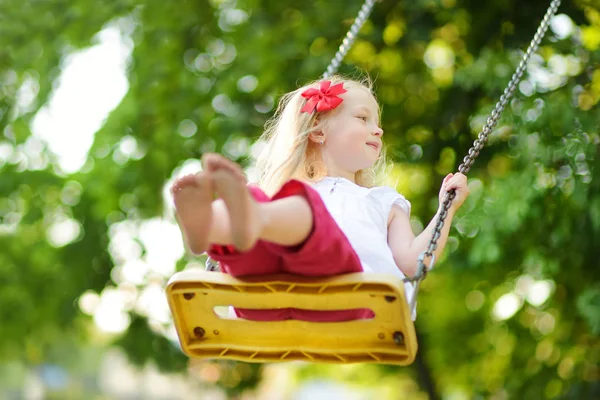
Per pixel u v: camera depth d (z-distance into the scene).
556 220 8.89
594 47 9.89
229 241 3.51
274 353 4.00
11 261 13.33
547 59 9.52
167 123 11.35
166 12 11.30
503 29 10.05
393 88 11.29
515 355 11.62
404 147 10.87
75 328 13.67
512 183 8.50
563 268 9.70
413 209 11.30
